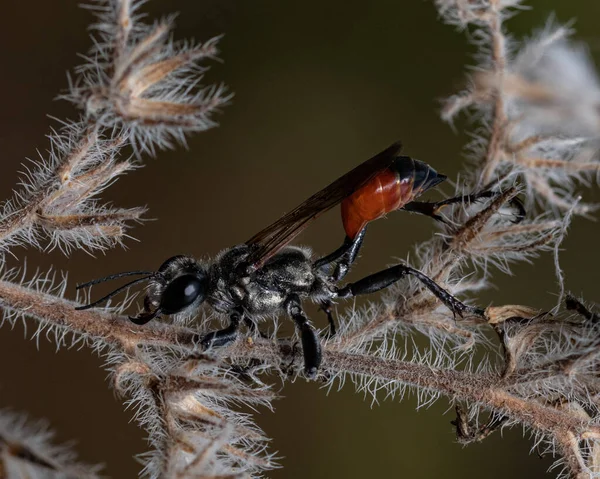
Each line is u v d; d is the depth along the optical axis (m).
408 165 0.16
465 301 0.16
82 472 0.14
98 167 0.16
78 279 0.18
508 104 0.16
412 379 0.16
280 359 0.16
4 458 0.14
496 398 0.16
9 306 0.16
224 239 0.19
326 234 0.19
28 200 0.16
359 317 0.16
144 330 0.16
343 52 0.20
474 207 0.16
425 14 0.19
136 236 0.19
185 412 0.15
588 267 0.18
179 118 0.15
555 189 0.16
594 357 0.15
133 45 0.15
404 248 0.19
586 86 0.15
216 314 0.16
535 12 0.19
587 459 0.16
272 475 0.19
